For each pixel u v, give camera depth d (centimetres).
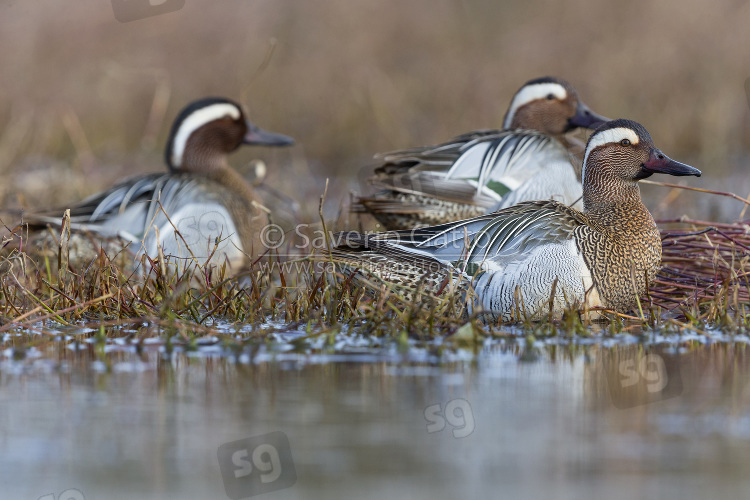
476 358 1006
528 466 722
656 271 1228
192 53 2736
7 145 2312
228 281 1255
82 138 2402
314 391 887
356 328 1127
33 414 824
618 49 2838
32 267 1361
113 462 730
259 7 2842
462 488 680
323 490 679
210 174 1702
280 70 2766
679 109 2630
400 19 2922
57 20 2659
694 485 685
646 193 2192
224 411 831
